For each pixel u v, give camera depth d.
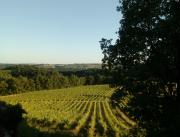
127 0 20.53
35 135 42.97
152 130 19.50
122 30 20.64
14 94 159.50
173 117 18.81
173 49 19.05
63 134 51.06
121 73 20.84
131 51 20.06
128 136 28.06
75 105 111.62
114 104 21.45
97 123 64.12
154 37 19.09
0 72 172.38
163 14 19.14
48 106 104.75
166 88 20.55
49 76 193.38
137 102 19.88
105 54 21.14
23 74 195.12
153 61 19.66
